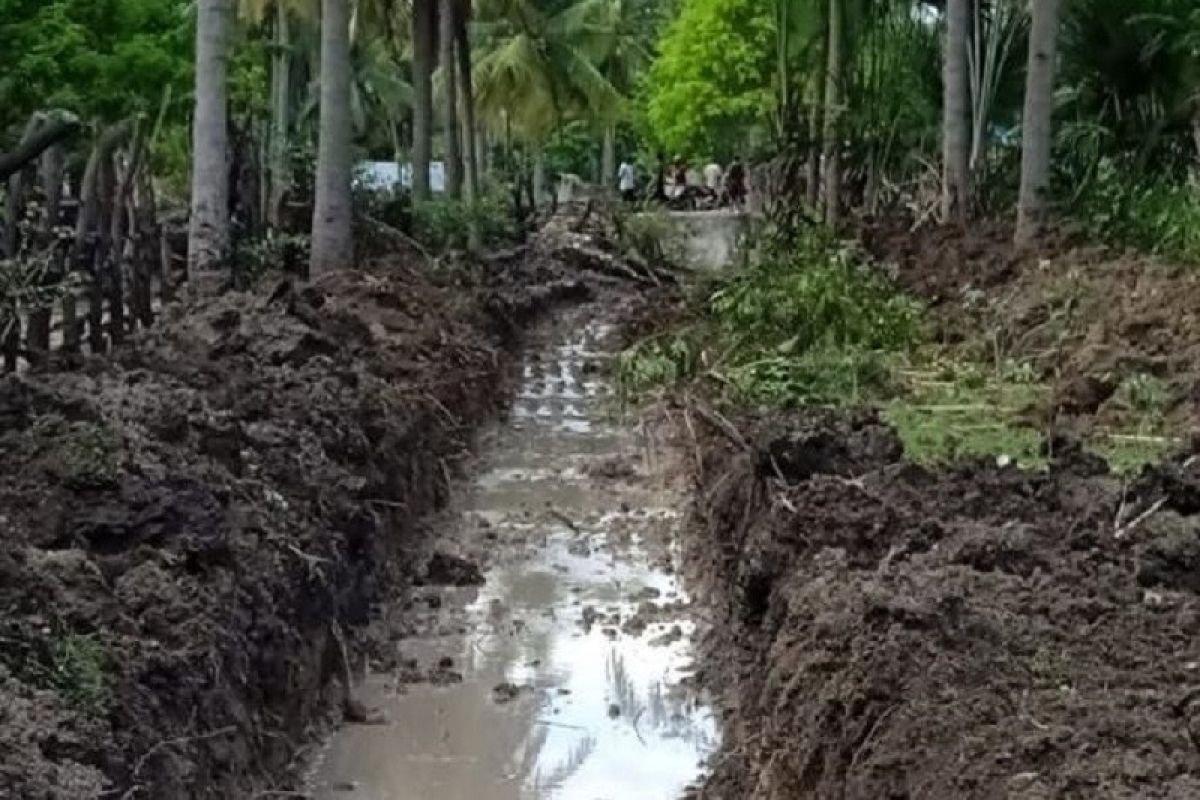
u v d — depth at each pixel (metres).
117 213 11.62
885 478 8.86
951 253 17.08
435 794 8.03
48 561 6.86
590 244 29.33
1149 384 10.30
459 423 14.98
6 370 9.70
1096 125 19.50
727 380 12.20
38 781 5.30
